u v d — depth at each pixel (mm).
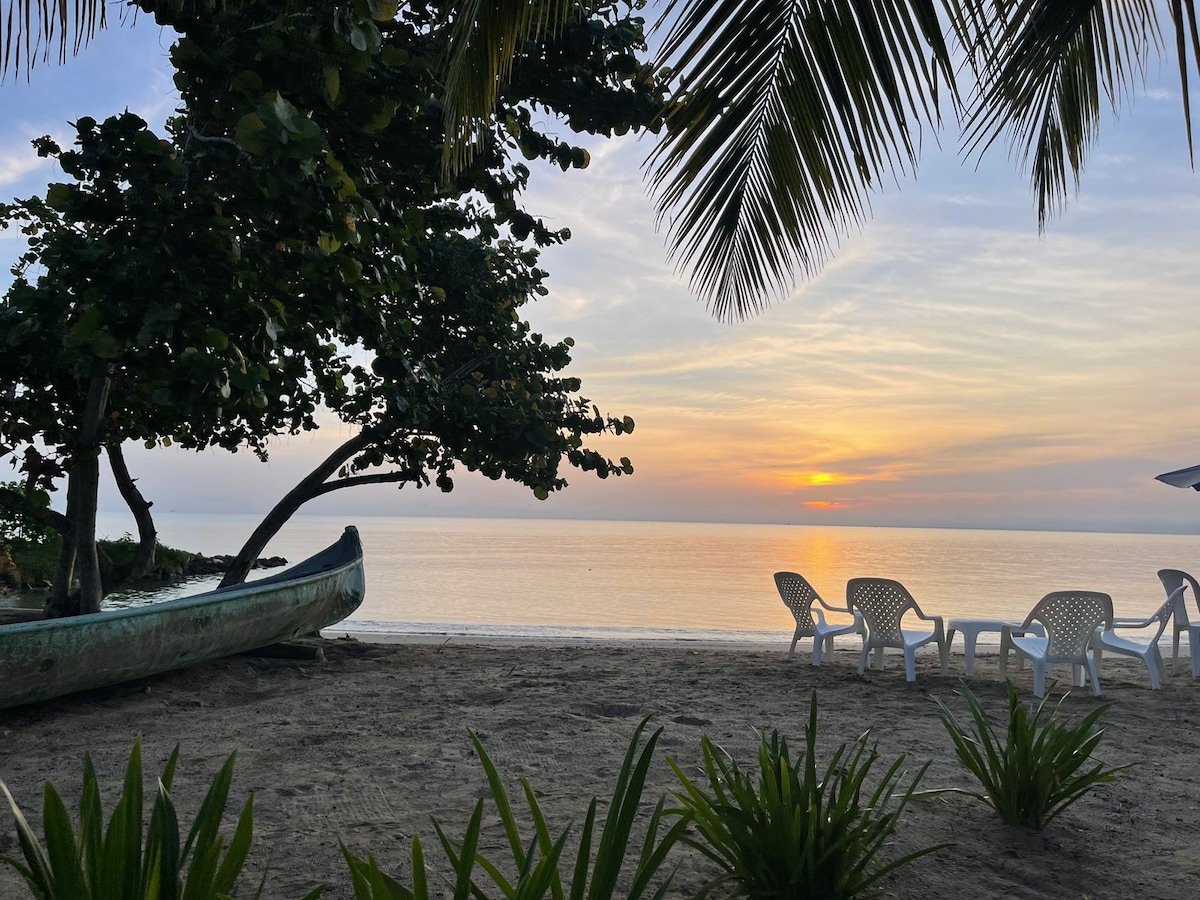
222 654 7695
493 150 6914
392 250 6625
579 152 7094
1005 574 40375
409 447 9859
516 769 4617
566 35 6648
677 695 6848
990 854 3369
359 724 5770
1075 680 7422
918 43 3205
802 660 9133
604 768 4645
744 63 3486
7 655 5637
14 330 6895
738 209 3855
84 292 5008
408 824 3723
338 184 5188
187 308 5180
